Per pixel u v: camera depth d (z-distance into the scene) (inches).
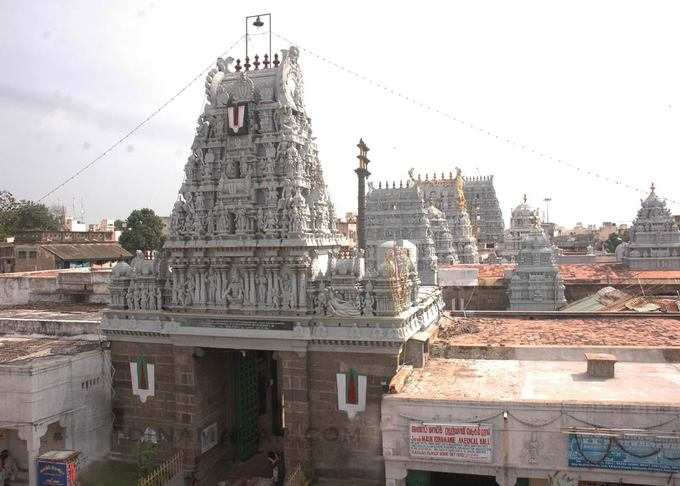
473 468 812.6
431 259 2827.3
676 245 2645.2
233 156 1202.0
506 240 4069.9
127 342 1234.6
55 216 4005.9
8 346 1239.5
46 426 1059.9
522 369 1027.3
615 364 1042.7
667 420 744.3
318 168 1286.9
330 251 1222.9
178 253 1190.9
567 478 776.9
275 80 1205.1
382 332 1029.8
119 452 1233.4
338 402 1070.4
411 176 3211.1
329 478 1076.5
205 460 1202.0
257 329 1107.9
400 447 839.7
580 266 2785.4
